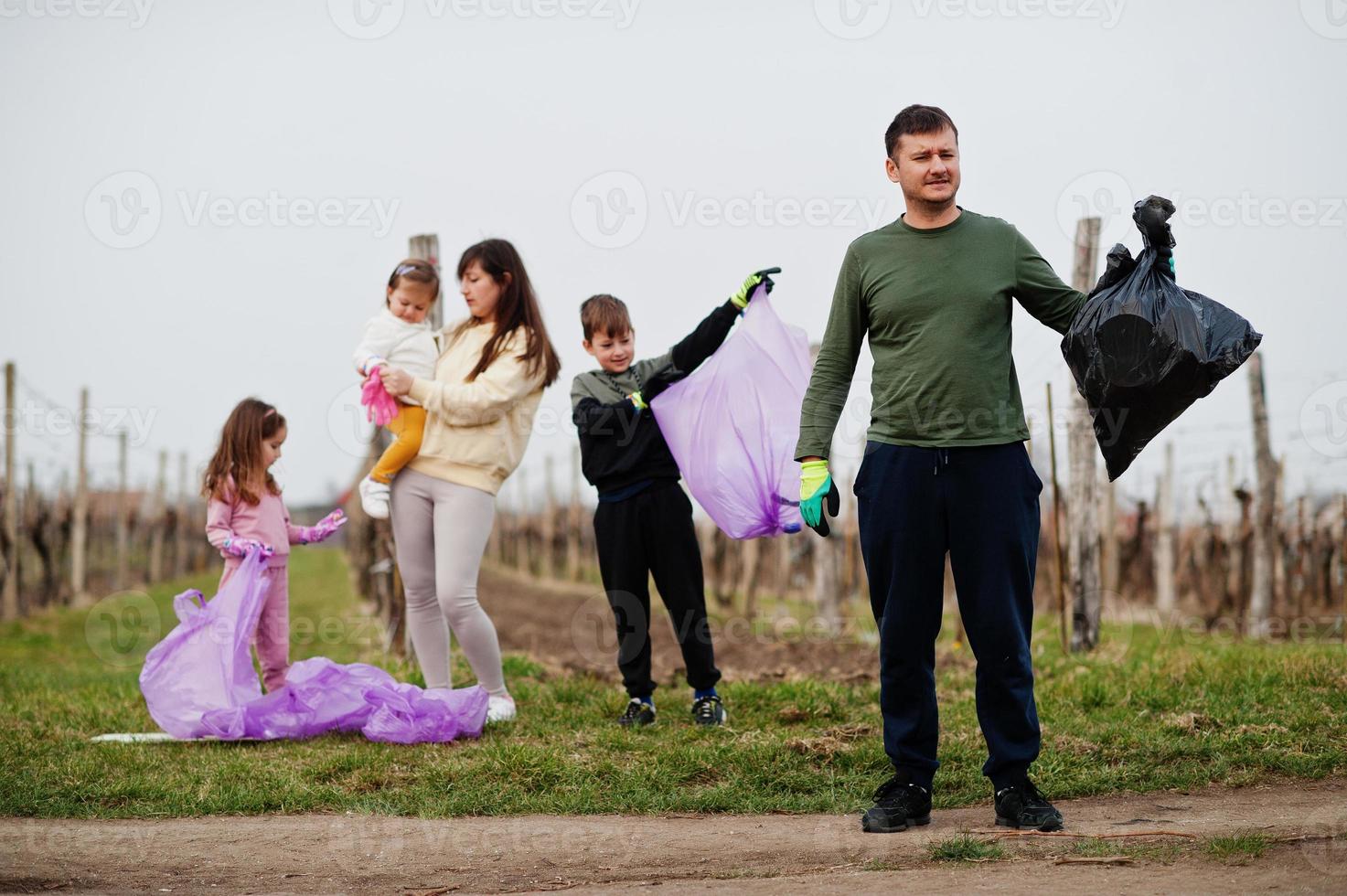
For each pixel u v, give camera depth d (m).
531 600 33.22
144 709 11.34
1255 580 21.52
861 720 9.95
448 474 9.92
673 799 7.85
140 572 42.78
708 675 10.05
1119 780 8.12
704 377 9.91
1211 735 9.06
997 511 6.69
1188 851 6.19
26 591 29.94
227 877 6.29
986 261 6.77
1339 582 22.81
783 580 30.08
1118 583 26.95
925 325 6.74
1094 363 6.50
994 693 6.81
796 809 7.70
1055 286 6.86
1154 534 27.05
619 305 10.33
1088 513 14.90
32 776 8.46
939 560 6.86
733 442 9.82
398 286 10.26
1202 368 6.32
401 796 8.07
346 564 63.66
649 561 10.15
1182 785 8.10
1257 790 8.00
